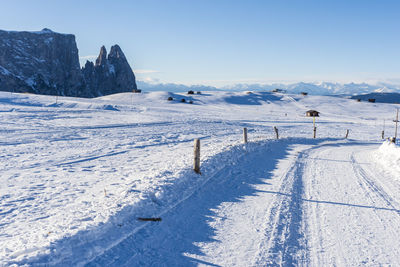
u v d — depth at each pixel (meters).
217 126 40.16
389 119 99.25
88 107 65.94
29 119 34.41
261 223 7.14
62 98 86.56
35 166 12.45
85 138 22.27
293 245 6.12
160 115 55.72
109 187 9.32
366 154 21.09
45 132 24.11
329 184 11.31
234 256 5.53
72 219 6.04
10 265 4.24
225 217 7.45
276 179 11.59
